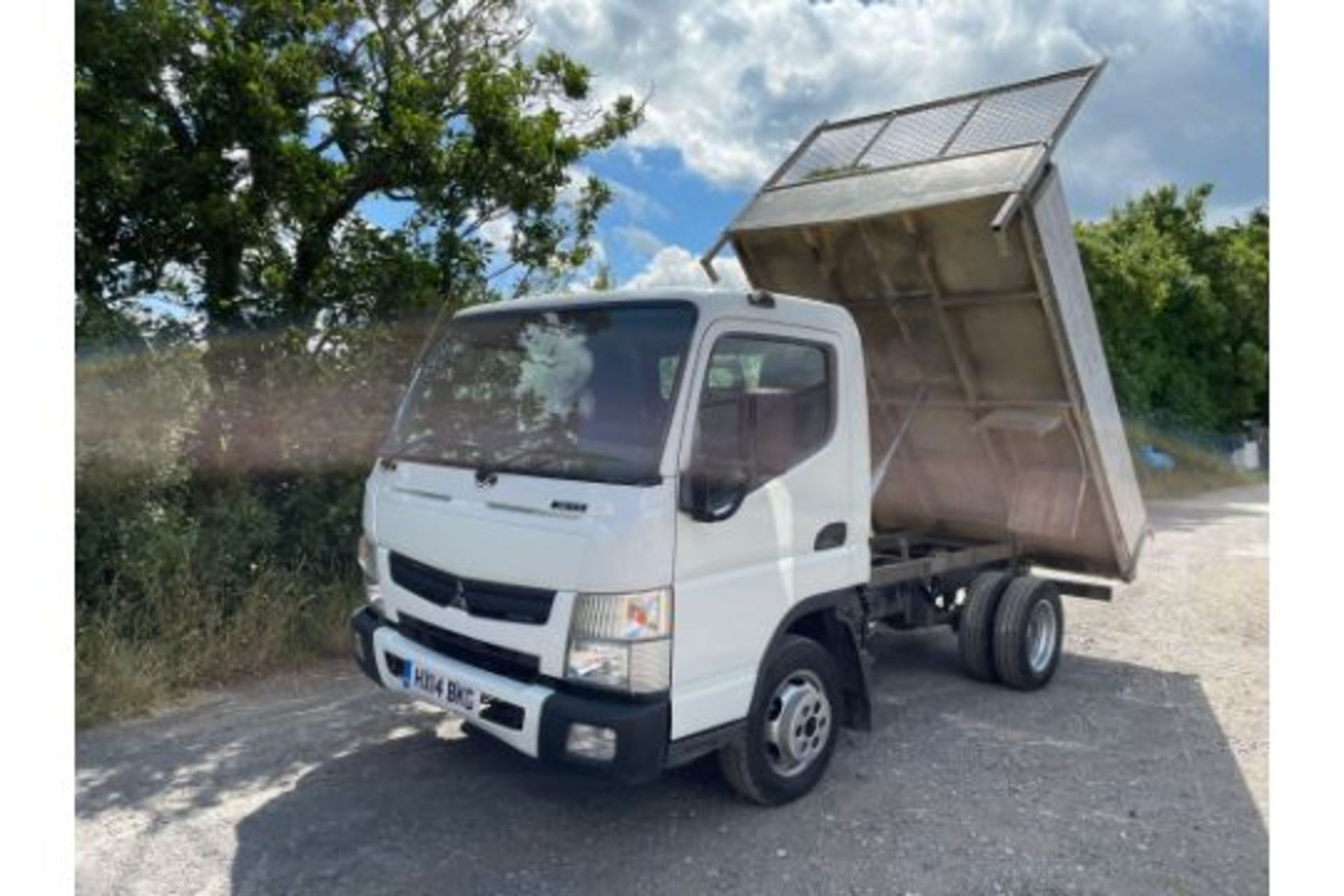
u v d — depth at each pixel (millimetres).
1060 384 5758
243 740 4980
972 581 6457
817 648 4352
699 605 3684
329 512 7289
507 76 8023
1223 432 23688
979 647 6078
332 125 7387
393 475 4457
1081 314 5848
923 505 7188
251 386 7270
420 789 4395
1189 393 21531
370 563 4566
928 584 6109
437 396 4527
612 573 3459
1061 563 7027
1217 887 3613
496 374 4309
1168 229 22109
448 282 7980
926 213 5492
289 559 7137
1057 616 6332
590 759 3441
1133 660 6973
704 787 4438
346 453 7516
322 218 7465
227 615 6422
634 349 3875
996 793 4461
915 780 4598
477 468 3998
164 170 6484
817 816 4168
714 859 3775
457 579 3926
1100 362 6141
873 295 6203
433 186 7543
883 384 6609
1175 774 4738
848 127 6574
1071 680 6414
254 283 7352
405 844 3871
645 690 3498
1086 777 4680
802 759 4312
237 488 7004
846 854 3834
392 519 4336
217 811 4137
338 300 7672
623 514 3482
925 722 5465
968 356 6078
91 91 5945
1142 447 19859
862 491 4590
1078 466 6133
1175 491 20484
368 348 7684
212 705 5531
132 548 6090
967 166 5453
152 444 6398
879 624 6090
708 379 3770
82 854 3734
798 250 6348
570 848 3855
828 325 4426
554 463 3783
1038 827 4113
